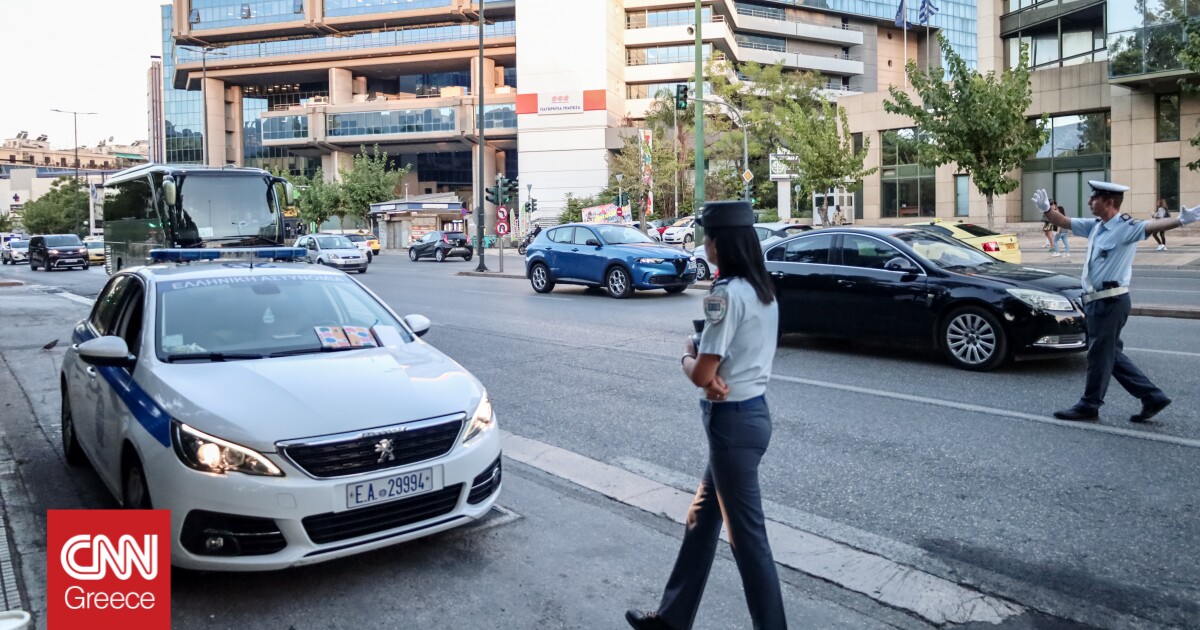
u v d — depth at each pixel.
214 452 3.75
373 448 3.89
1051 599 3.81
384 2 89.56
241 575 4.15
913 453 5.97
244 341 4.91
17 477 5.77
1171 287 16.30
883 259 9.66
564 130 74.81
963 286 8.88
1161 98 32.03
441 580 4.10
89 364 5.00
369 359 4.72
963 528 4.63
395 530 3.95
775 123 56.78
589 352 10.62
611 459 6.09
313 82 102.44
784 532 4.62
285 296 5.37
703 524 3.36
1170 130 31.91
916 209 41.66
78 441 5.66
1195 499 4.93
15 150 164.25
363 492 3.83
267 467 3.72
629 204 60.19
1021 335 8.45
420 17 89.25
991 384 8.15
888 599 3.86
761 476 5.57
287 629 3.63
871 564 4.21
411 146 87.81
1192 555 4.21
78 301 19.64
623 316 14.20
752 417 3.10
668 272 17.08
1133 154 32.81
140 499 4.16
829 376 8.71
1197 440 6.05
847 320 9.84
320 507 3.74
